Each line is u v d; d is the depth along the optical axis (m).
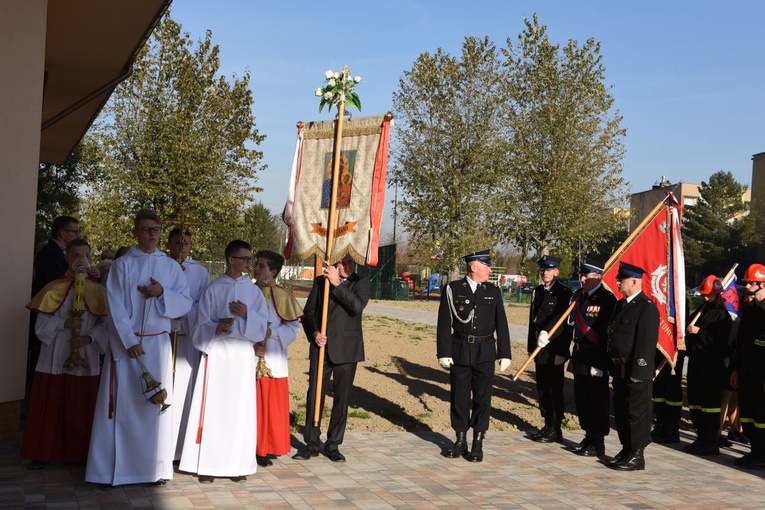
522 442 8.53
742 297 8.10
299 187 7.88
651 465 7.73
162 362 6.05
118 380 5.88
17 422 7.14
